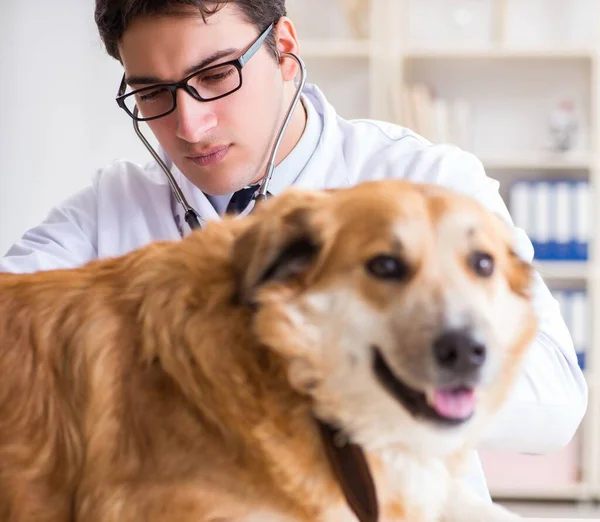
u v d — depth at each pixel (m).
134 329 1.08
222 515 1.00
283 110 1.61
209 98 1.44
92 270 1.16
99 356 1.06
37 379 1.08
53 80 3.76
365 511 1.03
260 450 1.02
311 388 1.04
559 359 1.48
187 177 1.55
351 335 1.03
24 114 3.75
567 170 4.11
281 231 1.02
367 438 1.05
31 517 1.05
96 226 1.73
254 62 1.47
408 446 1.06
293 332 1.02
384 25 3.98
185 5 1.36
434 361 0.97
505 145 4.14
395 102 3.83
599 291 3.87
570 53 3.94
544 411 1.41
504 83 4.13
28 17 3.72
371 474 1.05
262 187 1.54
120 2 1.40
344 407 1.04
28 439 1.07
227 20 1.41
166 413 1.02
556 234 3.82
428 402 1.01
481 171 1.68
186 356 1.03
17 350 1.10
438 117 3.81
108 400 1.04
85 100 3.79
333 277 1.04
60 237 1.70
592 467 3.86
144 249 1.15
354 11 4.01
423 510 1.08
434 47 3.97
